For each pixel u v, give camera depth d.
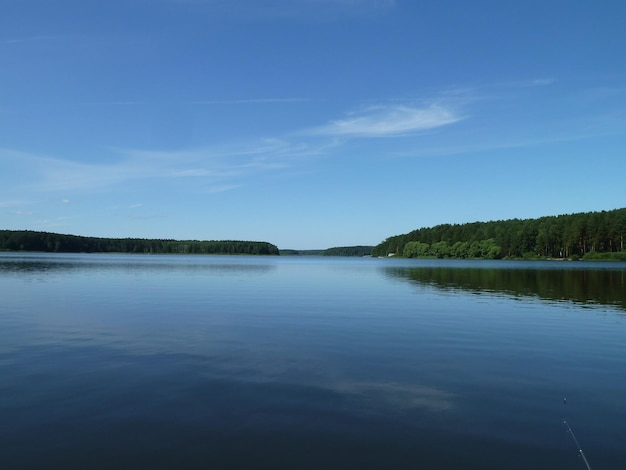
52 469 7.79
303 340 18.27
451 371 13.95
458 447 8.77
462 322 23.17
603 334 20.16
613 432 9.52
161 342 17.56
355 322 22.86
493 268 95.00
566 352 16.62
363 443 8.88
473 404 11.06
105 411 10.29
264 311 26.56
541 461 8.27
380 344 17.67
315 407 10.72
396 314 25.81
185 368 13.82
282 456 8.34
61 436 9.01
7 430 9.25
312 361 14.90
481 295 37.25
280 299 33.22
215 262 142.00
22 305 27.75
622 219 136.25
